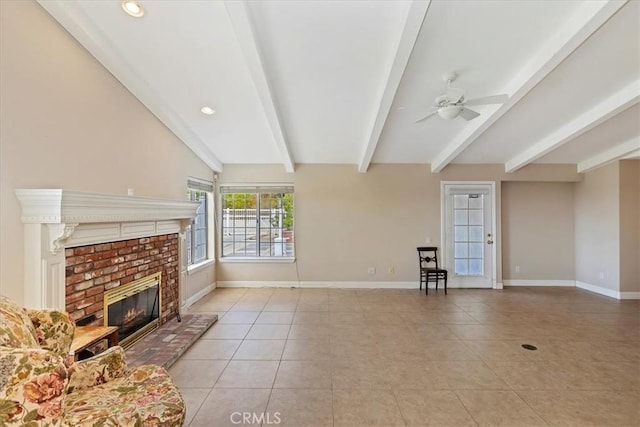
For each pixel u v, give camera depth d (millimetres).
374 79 3227
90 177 2727
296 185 5840
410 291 5609
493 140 4777
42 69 2248
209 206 5715
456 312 4414
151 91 3430
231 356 3045
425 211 5859
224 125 4320
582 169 5605
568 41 2512
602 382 2574
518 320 4074
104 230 2760
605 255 5336
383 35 2623
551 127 4309
